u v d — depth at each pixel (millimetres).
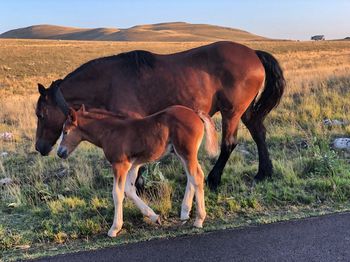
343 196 6188
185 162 5418
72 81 6449
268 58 7113
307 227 5184
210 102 6699
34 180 7520
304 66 31656
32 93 22781
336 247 4621
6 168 8273
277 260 4375
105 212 6043
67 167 8031
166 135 5363
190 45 70500
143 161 5488
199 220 5418
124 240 5125
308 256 4441
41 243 5172
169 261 4441
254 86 6852
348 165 7559
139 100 6395
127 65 6414
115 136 5324
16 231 5535
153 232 5328
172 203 6230
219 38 169750
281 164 7562
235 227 5320
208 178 6848
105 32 162500
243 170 7527
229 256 4508
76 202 6324
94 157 8766
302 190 6500
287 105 12852
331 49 56094
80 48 57781
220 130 10867
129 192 5598
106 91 6402
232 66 6648
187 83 6484
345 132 9742
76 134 5508
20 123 12742
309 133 9781
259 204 6051
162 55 6680
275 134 9742
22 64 38125
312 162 7594
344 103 12719
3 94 22297
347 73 16969
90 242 5121
